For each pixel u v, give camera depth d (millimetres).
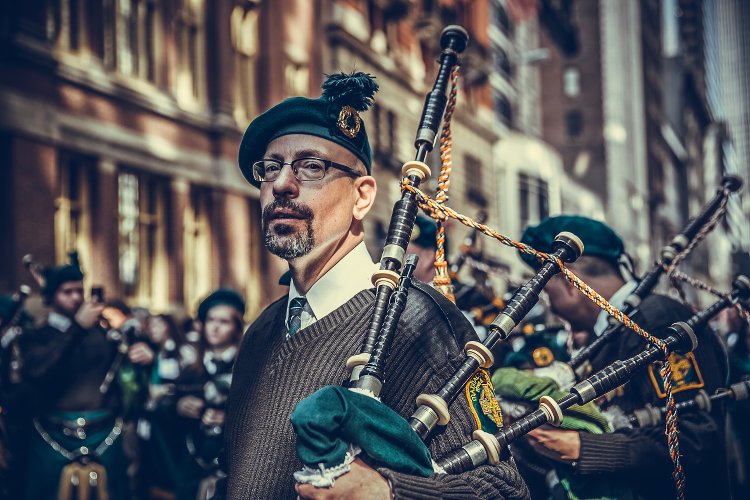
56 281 5953
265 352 2232
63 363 5566
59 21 11938
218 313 5621
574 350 3309
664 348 2242
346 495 1681
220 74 15352
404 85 23047
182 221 14359
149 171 13594
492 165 30109
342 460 1689
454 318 2043
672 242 3082
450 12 26672
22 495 5617
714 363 2914
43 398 5707
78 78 11961
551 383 2859
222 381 5441
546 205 33531
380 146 21359
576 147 50688
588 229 3156
